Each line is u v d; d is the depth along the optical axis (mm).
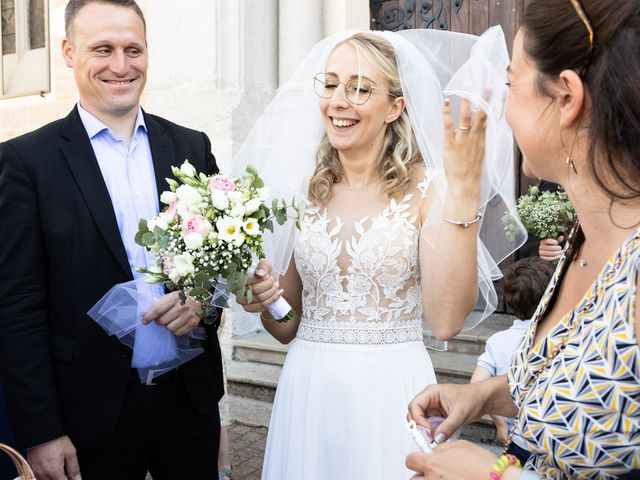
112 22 2143
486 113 1577
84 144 2156
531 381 1069
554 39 971
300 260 2104
